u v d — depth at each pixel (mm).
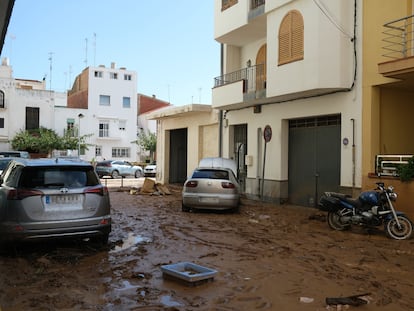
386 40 11219
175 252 7723
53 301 5051
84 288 5559
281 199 15234
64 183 7199
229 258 7312
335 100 12867
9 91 44875
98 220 7359
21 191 6836
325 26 12172
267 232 9812
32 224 6773
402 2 10898
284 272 6438
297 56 12977
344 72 12188
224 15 17344
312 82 12359
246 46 18734
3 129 44625
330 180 13609
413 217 10125
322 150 13930
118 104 52219
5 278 5965
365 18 11836
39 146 44156
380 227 10148
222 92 17156
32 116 46250
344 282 5941
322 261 7129
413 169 10242
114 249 7906
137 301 5090
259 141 16531
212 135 20703
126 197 18000
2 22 5047
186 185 13039
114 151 51969
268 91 14188
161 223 10984
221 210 13484
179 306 4938
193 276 5637
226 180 12758
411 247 8219
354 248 8141
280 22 13758
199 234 9508
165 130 25297
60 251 7531
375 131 11688
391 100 12109
